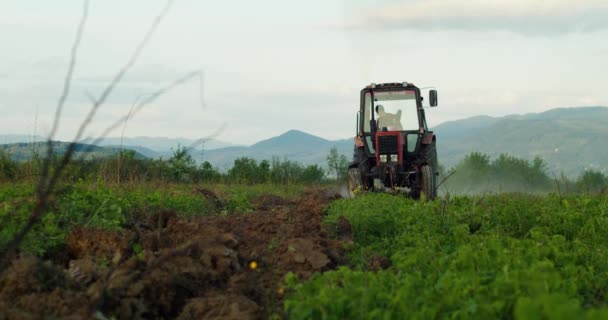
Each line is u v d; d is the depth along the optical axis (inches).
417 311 229.0
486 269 287.6
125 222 418.0
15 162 718.5
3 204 406.0
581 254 358.0
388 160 840.3
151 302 275.1
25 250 327.9
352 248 397.4
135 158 776.9
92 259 324.5
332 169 1385.3
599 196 671.1
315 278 288.0
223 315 264.7
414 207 511.8
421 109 864.3
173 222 390.3
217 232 376.8
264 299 296.5
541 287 226.7
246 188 938.1
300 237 389.4
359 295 243.4
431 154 853.8
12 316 232.1
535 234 376.2
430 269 304.7
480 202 591.8
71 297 259.1
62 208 398.6
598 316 167.6
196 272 305.0
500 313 223.8
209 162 1146.0
